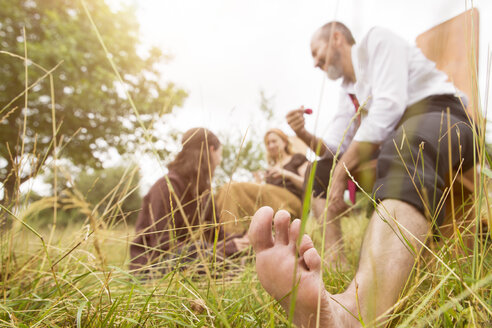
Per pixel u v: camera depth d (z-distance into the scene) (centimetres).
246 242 161
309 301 61
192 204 173
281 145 311
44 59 650
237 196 182
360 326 64
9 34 671
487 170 60
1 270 97
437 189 83
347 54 179
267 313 79
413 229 75
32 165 102
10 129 639
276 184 265
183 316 75
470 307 56
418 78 140
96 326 68
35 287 94
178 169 180
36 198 111
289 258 65
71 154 718
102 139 754
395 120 134
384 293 67
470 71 72
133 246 162
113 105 761
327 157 179
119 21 787
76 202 73
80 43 714
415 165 81
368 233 79
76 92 683
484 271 75
